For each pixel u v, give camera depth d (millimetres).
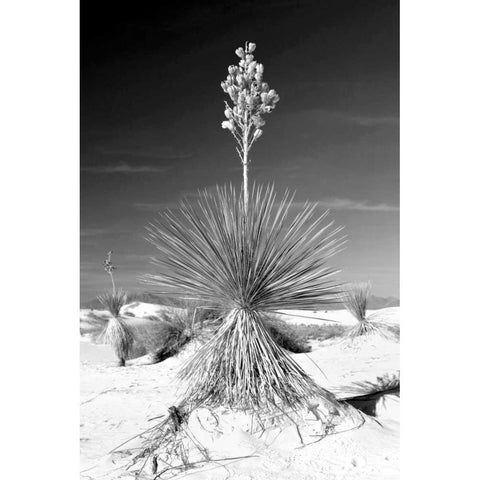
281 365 3770
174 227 3773
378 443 3709
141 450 3754
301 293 3648
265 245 3607
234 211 3643
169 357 5582
